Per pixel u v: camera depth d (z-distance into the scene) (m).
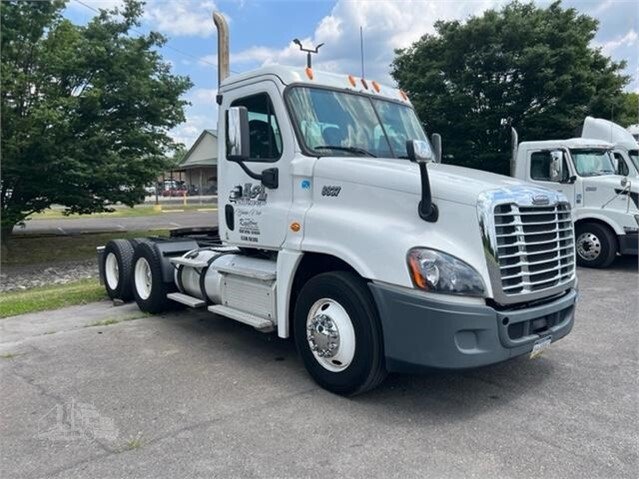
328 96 5.04
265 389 4.49
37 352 5.58
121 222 27.88
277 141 4.90
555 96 18.50
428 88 19.83
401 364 3.89
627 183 10.09
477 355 3.74
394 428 3.77
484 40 18.56
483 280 3.77
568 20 18.72
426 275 3.73
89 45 15.98
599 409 4.06
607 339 5.82
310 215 4.53
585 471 3.20
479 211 3.79
